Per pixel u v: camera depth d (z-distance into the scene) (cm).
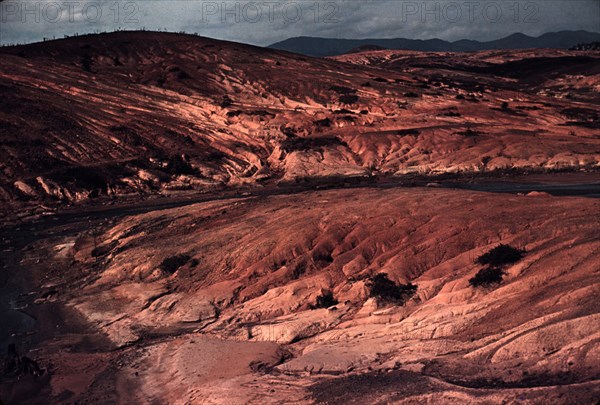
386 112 12369
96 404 3228
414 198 5291
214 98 12850
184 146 10488
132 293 4716
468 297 3578
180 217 6481
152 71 14100
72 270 5569
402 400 2672
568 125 11288
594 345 2709
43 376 3588
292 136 11044
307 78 14125
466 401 2555
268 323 3931
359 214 5056
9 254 6256
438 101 13112
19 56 13875
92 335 4178
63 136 9988
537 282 3459
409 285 3916
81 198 8731
